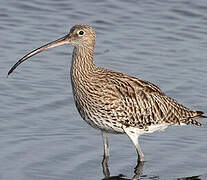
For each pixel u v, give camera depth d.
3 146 17.28
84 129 18.42
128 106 16.77
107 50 22.70
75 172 16.41
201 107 19.59
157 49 22.95
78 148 17.47
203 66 21.95
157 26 24.58
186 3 26.14
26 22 24.33
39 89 20.19
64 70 21.42
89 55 16.66
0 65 21.36
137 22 24.80
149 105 17.03
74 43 16.64
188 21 25.08
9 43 22.83
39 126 18.38
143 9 25.69
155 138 18.19
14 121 18.48
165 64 22.00
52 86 20.44
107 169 16.66
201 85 20.81
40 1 25.84
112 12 25.34
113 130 16.92
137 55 22.47
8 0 25.70
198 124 17.75
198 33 24.23
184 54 22.70
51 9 25.36
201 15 25.47
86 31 16.59
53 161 16.78
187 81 21.00
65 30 23.91
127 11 25.48
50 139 17.78
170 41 23.59
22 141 17.58
